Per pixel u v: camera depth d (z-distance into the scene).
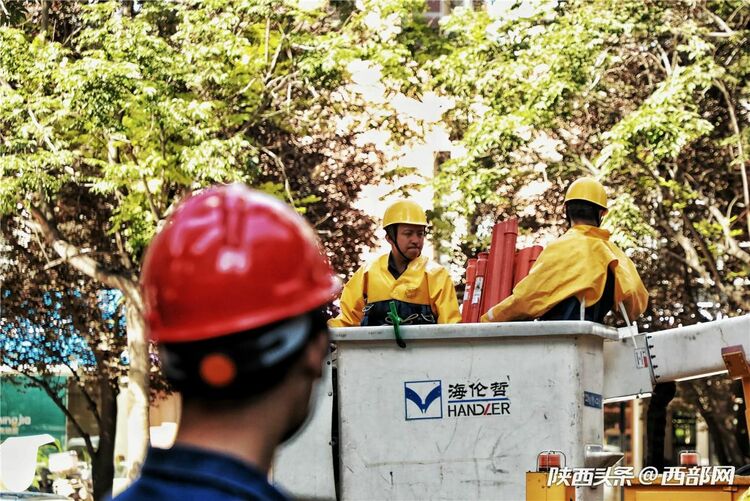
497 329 5.69
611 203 22.05
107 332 24.92
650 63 22.97
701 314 24.42
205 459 1.95
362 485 5.72
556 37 19.89
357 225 24.73
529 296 6.23
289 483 5.82
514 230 6.77
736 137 21.05
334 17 23.08
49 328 25.16
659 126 19.19
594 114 23.19
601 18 19.84
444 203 21.00
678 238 22.23
